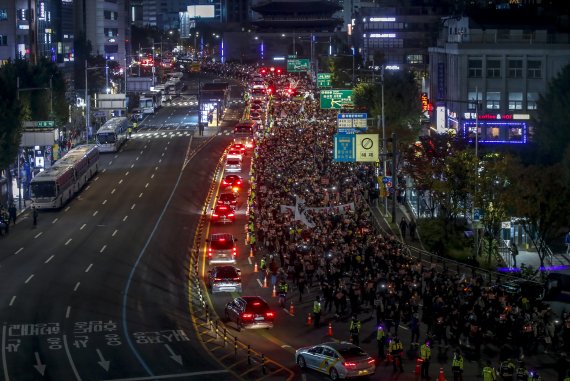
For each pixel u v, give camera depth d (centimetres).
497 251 7988
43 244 8675
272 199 9669
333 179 10931
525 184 7406
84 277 7394
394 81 12812
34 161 12462
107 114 18538
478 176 8100
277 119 17125
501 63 13350
